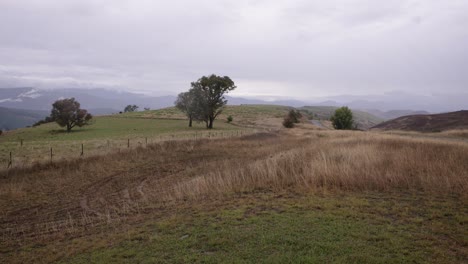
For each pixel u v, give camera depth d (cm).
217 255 514
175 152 2369
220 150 2531
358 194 878
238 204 823
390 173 1040
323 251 509
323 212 714
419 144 1786
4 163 1806
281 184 1040
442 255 486
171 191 1097
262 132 4609
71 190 1269
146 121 8075
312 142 2605
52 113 6281
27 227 830
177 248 552
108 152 2131
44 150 2467
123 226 724
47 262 550
